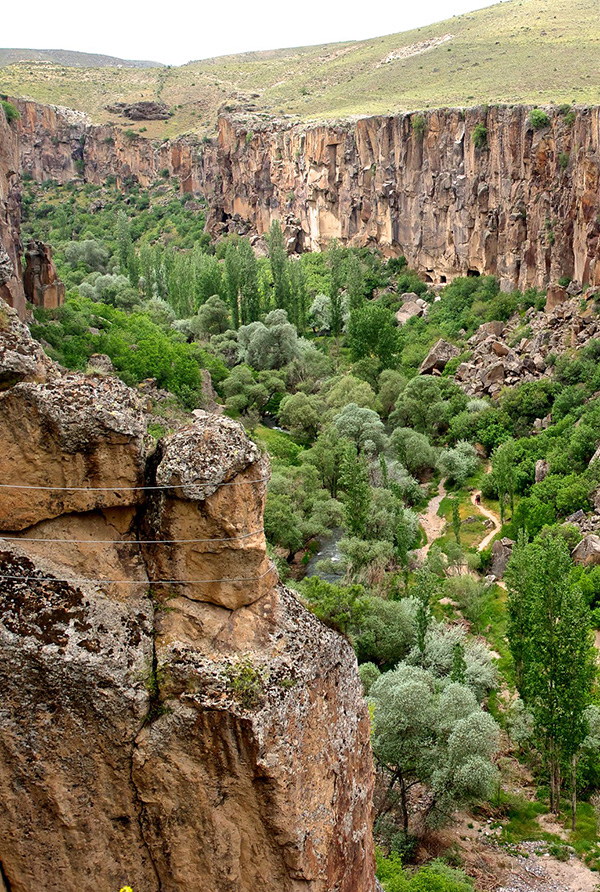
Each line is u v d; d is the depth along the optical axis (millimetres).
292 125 167125
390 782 37219
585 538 55219
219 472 14070
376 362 96562
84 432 14023
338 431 77688
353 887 15445
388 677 38531
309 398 86500
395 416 85312
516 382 85062
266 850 13820
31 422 13992
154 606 14477
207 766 13680
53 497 14195
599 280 87000
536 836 36438
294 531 58156
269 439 78062
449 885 28812
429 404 84750
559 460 66562
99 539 14555
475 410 82438
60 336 70438
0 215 64312
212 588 14477
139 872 14016
